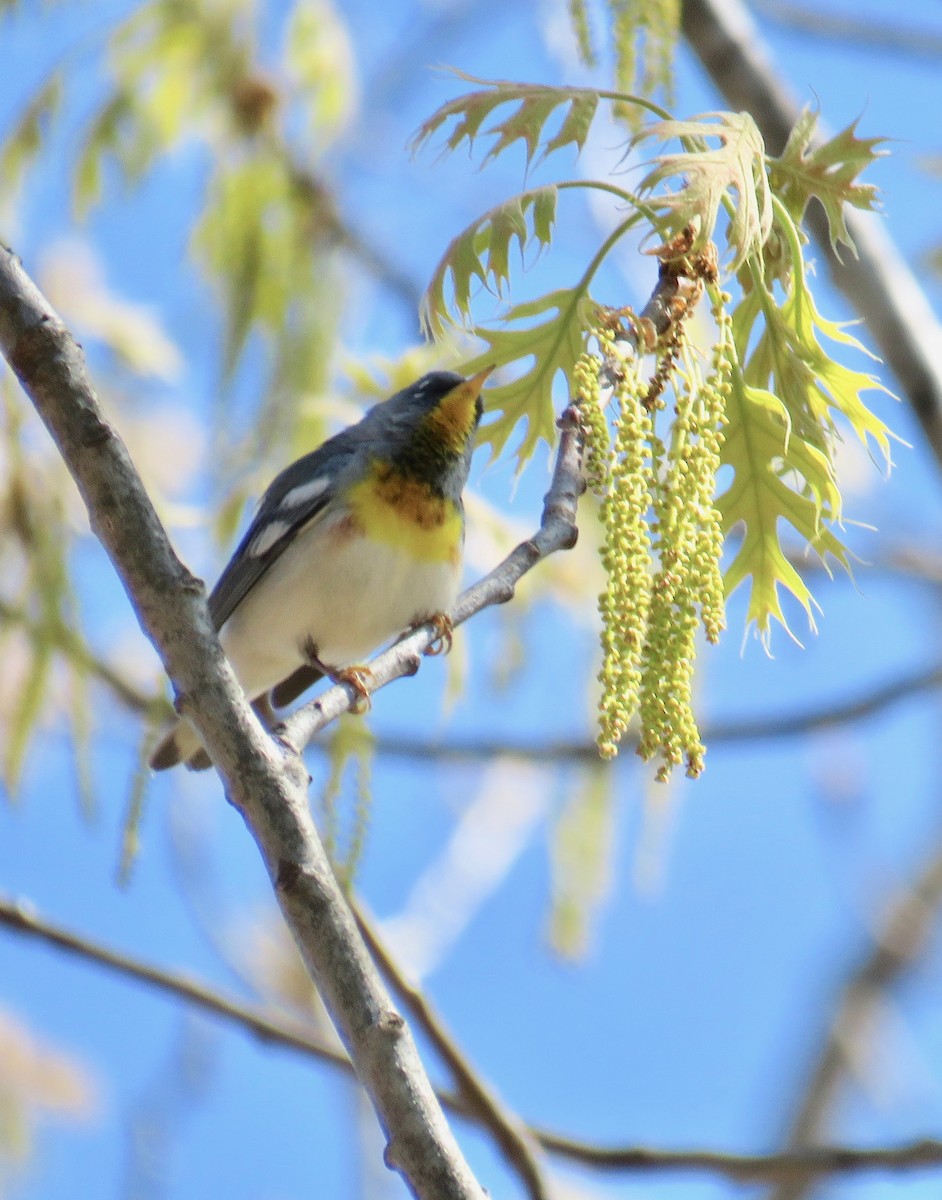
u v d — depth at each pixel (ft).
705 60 37.52
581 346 23.59
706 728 43.65
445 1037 29.01
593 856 32.27
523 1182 28.53
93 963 29.60
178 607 16.70
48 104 36.32
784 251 22.36
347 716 25.61
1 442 28.40
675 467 19.40
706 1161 29.68
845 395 22.59
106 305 38.01
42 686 26.05
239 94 37.65
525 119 20.99
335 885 16.39
